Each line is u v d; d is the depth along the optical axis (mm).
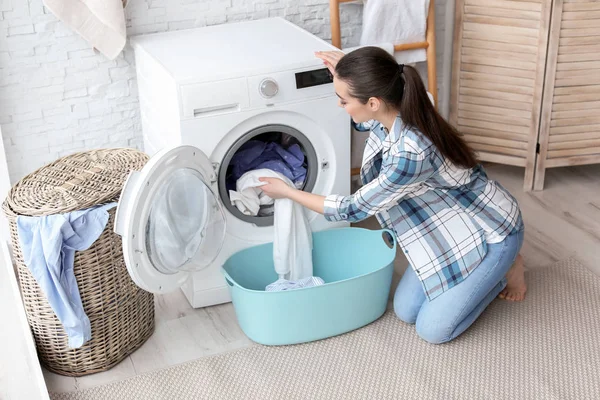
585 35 3076
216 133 2420
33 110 2857
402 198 2361
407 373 2318
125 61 2893
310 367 2357
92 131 2973
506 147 3318
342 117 2596
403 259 2914
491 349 2410
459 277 2344
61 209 2113
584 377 2281
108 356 2365
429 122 2125
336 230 2680
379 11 3000
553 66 3107
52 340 2309
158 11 2871
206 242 2387
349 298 2426
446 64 3385
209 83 2365
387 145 2217
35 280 2215
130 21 2846
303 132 2570
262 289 2686
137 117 3012
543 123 3201
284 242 2551
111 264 2254
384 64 2092
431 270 2348
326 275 2748
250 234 2613
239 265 2596
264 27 2895
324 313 2420
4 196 2906
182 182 2217
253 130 2496
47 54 2787
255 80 2420
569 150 3266
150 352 2455
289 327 2414
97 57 2854
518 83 3188
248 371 2348
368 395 2236
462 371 2318
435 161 2174
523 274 2648
